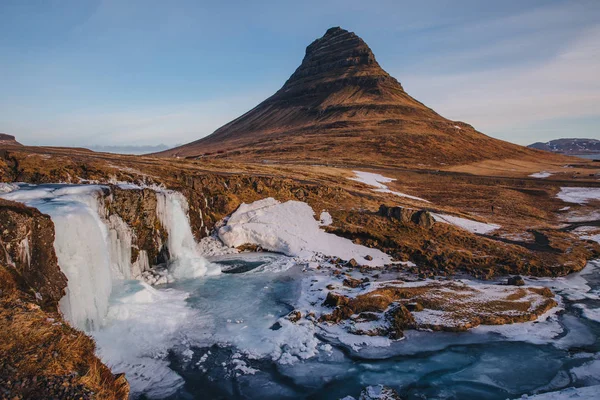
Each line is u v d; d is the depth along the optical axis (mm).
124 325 21250
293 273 31234
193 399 16234
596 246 40344
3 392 10430
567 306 25922
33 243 17234
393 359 19453
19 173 31625
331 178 65438
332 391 17031
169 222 32375
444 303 24266
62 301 18172
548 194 72312
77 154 44219
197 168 51531
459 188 77062
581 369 18703
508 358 19641
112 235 26344
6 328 12859
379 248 37281
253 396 16578
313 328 22078
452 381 17812
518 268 33531
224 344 20250
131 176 36125
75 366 12641
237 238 37594
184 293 26750
